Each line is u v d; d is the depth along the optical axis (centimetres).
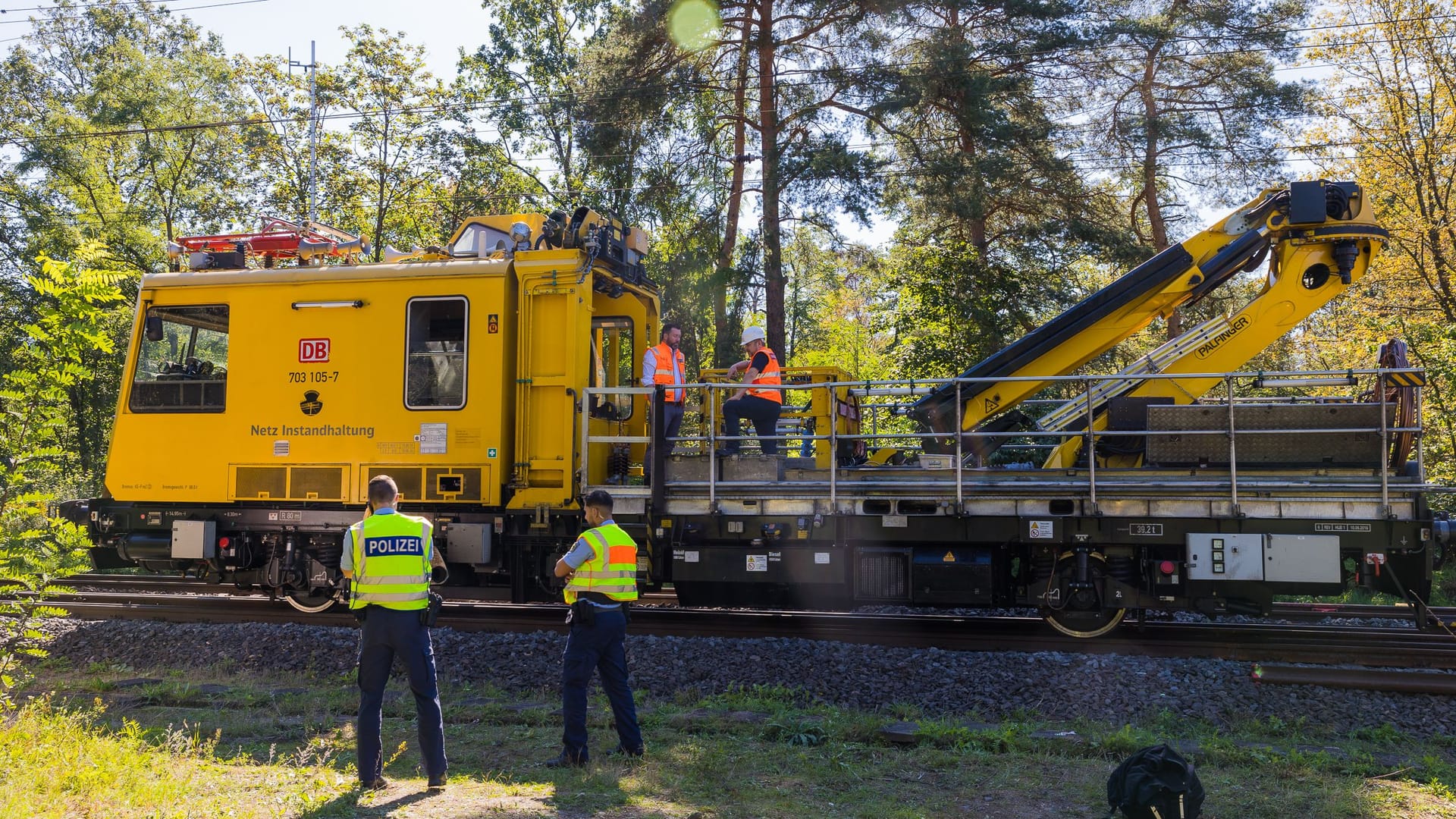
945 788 545
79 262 654
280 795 512
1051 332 920
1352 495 762
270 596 1012
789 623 925
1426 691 698
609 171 2281
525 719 675
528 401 893
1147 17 2325
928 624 929
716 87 2220
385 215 3419
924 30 2195
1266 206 884
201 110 3481
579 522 888
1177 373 849
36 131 3416
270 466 930
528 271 898
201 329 959
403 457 902
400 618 533
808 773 568
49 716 637
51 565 634
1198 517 783
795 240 2569
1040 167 2192
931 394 934
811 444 1044
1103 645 820
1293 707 690
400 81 3338
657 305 1059
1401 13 2311
